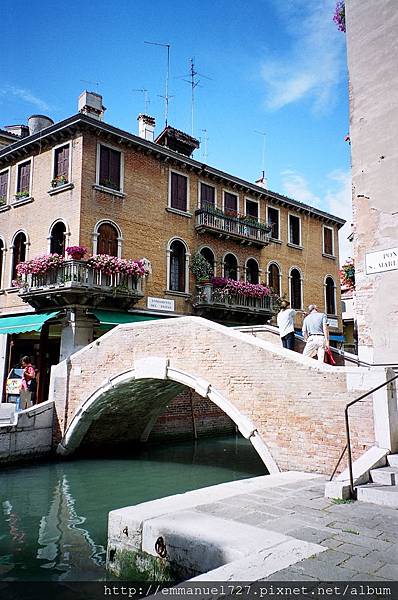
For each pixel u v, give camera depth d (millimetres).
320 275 24891
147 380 11477
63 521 8102
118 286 15477
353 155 8398
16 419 12359
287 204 23406
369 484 5613
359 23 8594
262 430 8367
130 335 11250
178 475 11547
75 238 15641
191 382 9656
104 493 9930
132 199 17188
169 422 16375
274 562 3598
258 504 5301
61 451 12859
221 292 18891
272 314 20484
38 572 6004
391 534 4238
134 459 13414
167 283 17938
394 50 8047
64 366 13000
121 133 16719
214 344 9344
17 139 20438
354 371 7203
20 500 9367
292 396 8000
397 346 7453
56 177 16719
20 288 16141
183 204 19078
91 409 12336
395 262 7617
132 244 17000
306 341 9234
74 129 16078
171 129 19953
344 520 4656
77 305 15234
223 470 12086
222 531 4387
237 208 21297
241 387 8781
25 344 17734
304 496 5645
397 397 6691
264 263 22031
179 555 4391
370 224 8031
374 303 7824
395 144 7863
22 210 17625
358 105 8445
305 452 7738
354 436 7074
